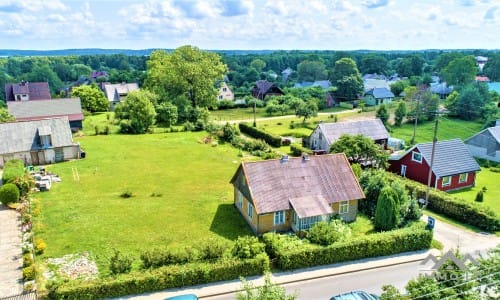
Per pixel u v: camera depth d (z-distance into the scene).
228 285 27.75
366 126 67.44
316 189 36.47
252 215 35.69
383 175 41.19
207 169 55.06
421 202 42.91
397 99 127.62
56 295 24.80
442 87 130.25
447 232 36.94
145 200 43.12
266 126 90.19
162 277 26.94
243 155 63.50
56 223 37.03
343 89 129.00
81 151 60.91
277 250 30.41
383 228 35.50
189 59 97.94
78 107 84.25
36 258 30.72
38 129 58.91
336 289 27.62
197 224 37.12
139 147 67.50
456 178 49.59
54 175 51.50
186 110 89.69
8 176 44.66
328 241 31.45
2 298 24.81
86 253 31.66
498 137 63.94
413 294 20.41
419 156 49.75
